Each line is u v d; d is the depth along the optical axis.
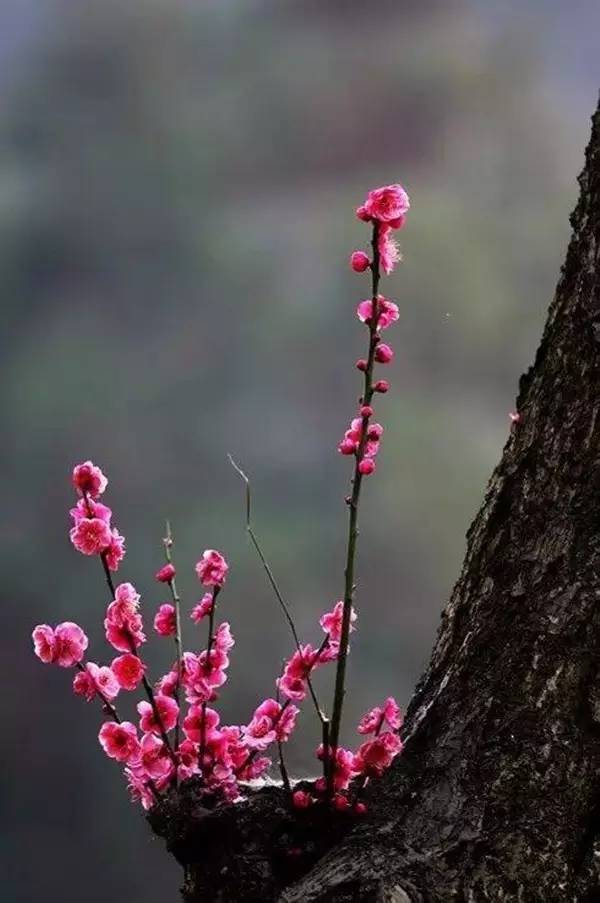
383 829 3.25
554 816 3.24
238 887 3.28
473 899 3.21
